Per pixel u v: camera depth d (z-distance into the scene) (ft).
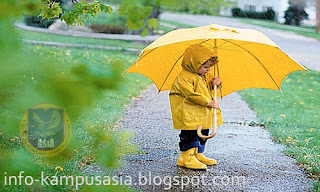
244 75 14.92
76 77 3.31
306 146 17.57
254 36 11.74
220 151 16.67
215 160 14.89
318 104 29.17
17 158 4.73
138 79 35.06
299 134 19.62
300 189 12.62
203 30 11.58
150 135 19.03
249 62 14.42
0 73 3.18
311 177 13.74
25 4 3.57
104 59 41.11
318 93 34.09
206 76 14.73
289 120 23.02
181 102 13.61
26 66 3.28
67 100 3.26
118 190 5.08
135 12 5.69
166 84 15.24
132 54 49.29
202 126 13.47
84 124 4.50
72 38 52.70
